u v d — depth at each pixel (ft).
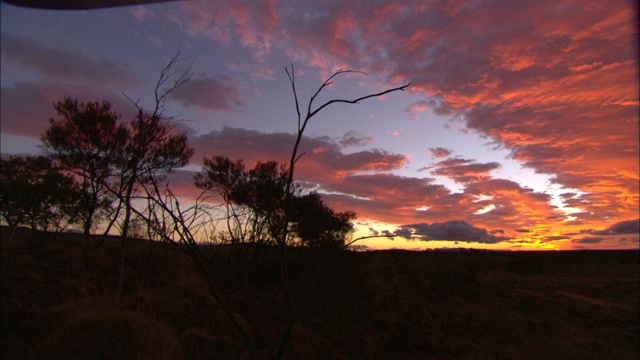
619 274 89.30
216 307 22.88
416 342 28.63
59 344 15.06
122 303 20.98
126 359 14.64
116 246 41.65
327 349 22.35
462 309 40.98
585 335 34.96
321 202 41.14
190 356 16.83
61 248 35.58
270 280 31.17
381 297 38.40
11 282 23.48
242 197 24.17
